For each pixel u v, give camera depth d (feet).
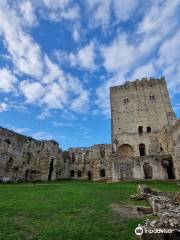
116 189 81.41
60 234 32.37
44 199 59.47
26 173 162.20
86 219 40.09
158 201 45.27
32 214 43.06
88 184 106.01
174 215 31.60
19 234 32.48
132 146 193.47
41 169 174.60
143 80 220.64
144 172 138.82
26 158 165.58
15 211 45.21
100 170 207.41
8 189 83.51
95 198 61.11
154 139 191.31
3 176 141.69
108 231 33.65
